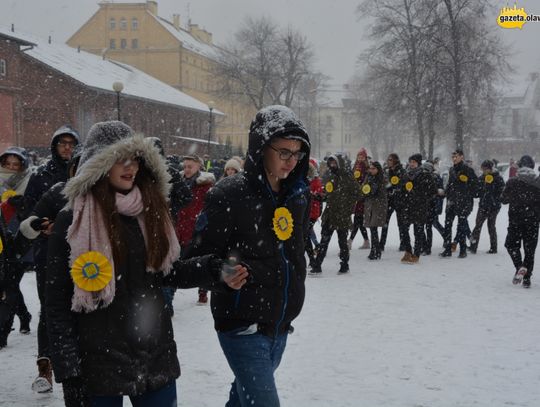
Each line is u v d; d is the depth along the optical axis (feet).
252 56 197.06
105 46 271.49
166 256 10.26
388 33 132.16
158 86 197.98
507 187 32.14
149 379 9.96
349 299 29.17
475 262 40.60
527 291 31.01
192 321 25.25
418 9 127.85
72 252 9.63
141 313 9.98
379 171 41.29
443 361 19.76
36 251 16.55
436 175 46.57
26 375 18.51
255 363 10.99
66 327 9.67
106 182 10.02
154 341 10.10
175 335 23.00
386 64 136.26
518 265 32.68
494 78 124.88
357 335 22.85
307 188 11.80
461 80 126.11
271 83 196.24
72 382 9.70
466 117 137.08
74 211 9.83
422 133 130.72
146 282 10.16
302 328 23.89
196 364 19.43
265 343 11.18
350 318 25.49
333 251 46.57
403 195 39.88
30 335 23.24
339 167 35.24
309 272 36.01
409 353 20.59
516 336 22.71
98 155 9.82
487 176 44.45
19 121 130.52
